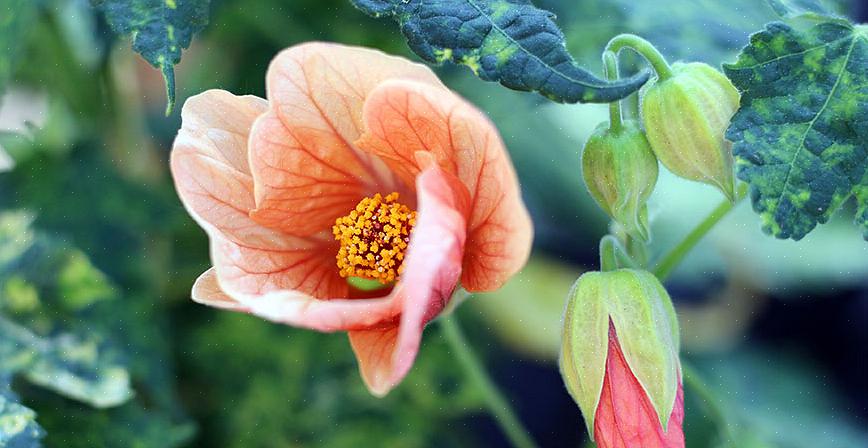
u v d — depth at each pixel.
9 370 0.33
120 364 0.33
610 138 0.28
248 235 0.27
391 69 0.26
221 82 0.37
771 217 0.27
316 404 0.36
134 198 0.36
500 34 0.26
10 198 0.35
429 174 0.25
